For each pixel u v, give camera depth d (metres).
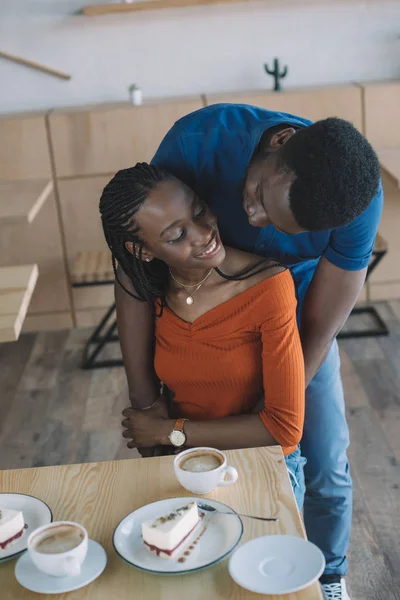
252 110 1.62
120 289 1.74
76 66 4.30
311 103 4.14
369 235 1.62
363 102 4.14
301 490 1.72
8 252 4.29
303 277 1.83
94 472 1.46
